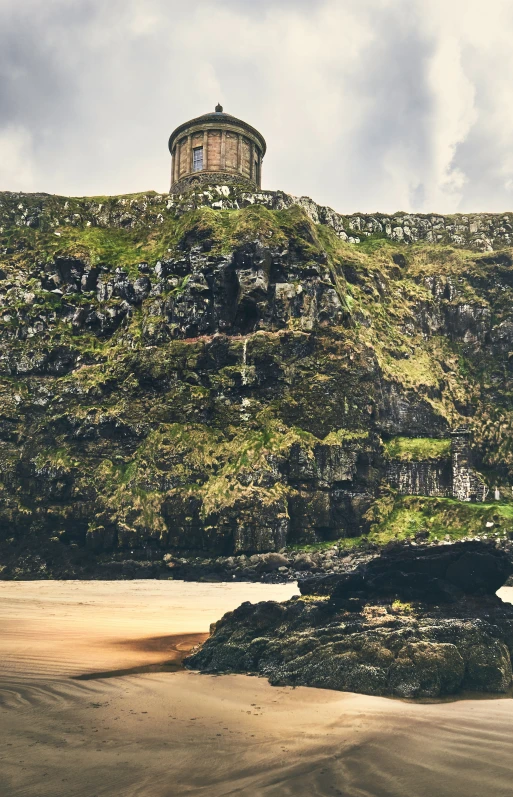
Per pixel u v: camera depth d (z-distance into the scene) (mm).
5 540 66188
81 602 37219
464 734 10430
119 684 14844
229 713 12109
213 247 78125
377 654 14492
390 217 107938
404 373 80188
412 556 19578
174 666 17625
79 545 65312
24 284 82562
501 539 60062
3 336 78312
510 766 8828
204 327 75438
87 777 8766
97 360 76688
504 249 96000
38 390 75438
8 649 19844
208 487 64938
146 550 62656
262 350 72250
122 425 70750
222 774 8812
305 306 74500
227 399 71938
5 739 10523
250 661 16719
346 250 92625
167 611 32906
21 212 92875
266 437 67625
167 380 72875
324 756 9477
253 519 61500
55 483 67625
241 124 100938
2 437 72062
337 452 67688
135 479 66500
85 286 82438
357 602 18359
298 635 16844
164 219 91875
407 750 9633
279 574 57125
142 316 78125
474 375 86062
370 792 8000
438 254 98625
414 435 76875
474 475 70625
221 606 35688
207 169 98750
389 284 90875
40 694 13758
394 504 68812
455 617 16672
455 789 8039
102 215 93938
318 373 72250
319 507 65188
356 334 76625
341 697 13320
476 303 89125
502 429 79375
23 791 8273
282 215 82688
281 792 8086
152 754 9711
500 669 14133
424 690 13484
